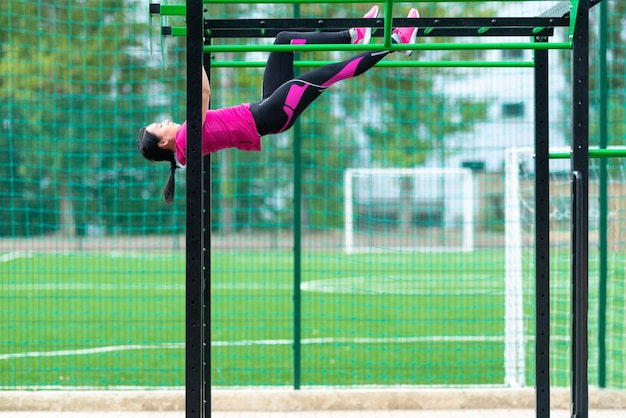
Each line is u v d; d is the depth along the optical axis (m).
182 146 8.89
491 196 39.97
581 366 8.03
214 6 29.08
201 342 7.70
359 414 12.23
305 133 38.66
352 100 37.59
